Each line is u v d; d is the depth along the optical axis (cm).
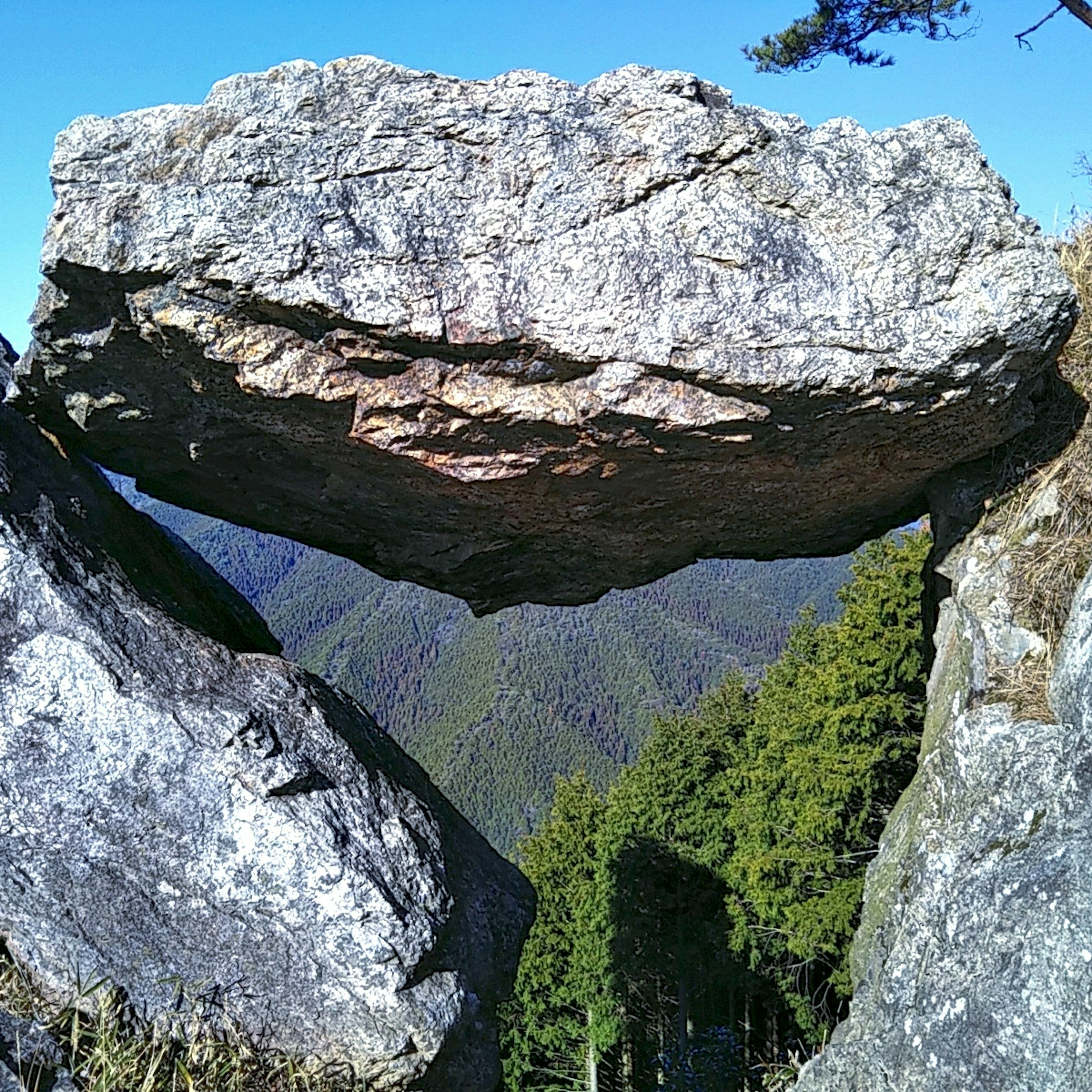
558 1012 2023
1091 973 290
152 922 378
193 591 511
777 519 500
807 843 1330
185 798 379
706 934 1770
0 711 376
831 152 363
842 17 947
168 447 475
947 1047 329
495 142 348
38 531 404
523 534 516
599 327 344
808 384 351
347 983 379
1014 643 390
